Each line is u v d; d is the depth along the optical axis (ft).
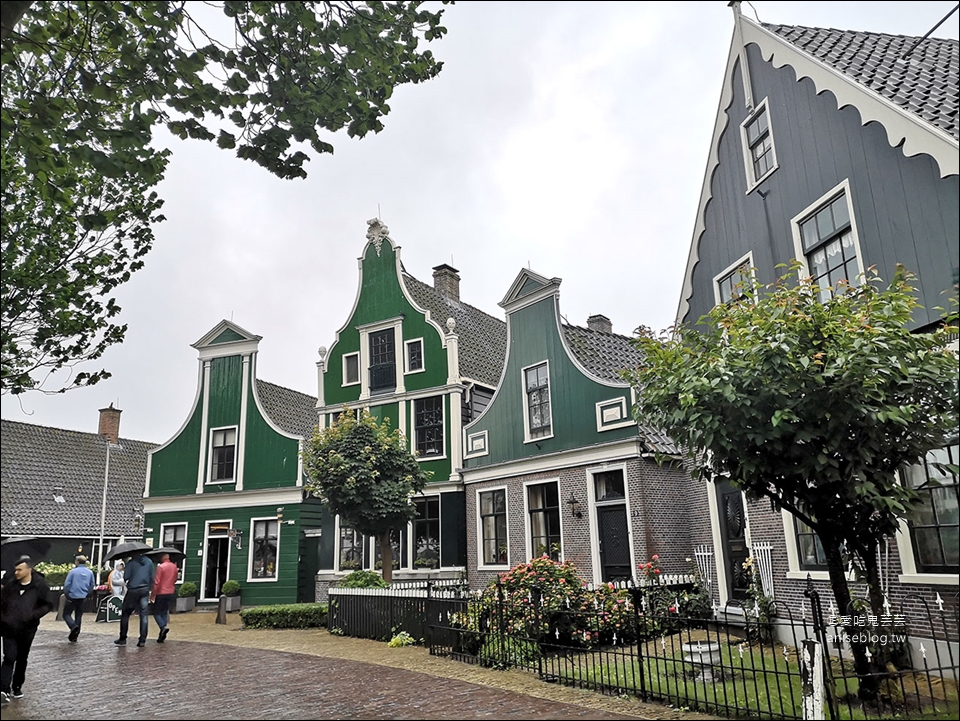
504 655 32.09
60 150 22.07
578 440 52.90
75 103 23.38
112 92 22.11
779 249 37.78
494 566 58.23
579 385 53.57
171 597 44.75
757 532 39.27
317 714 23.89
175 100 23.30
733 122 42.37
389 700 25.94
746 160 40.81
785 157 37.42
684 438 25.70
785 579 36.94
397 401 68.64
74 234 30.76
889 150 30.40
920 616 28.53
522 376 58.65
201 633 50.62
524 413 57.93
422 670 32.40
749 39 40.98
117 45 22.18
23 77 23.57
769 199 38.73
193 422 79.05
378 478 56.39
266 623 53.06
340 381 72.74
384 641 43.24
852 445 22.70
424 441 66.49
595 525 50.62
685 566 48.11
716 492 43.93
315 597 68.44
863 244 31.73
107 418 109.91
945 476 27.76
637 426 48.98
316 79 25.30
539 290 58.13
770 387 22.68
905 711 20.94
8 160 28.60
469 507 61.67
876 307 23.84
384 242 73.31
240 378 77.87
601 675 26.81
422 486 59.11
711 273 44.29
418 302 71.15
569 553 51.90
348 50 24.73
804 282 25.44
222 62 23.29
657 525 47.75
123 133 21.88
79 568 45.98
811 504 24.17
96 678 31.14
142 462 110.93
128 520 99.71
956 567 27.45
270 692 27.76
